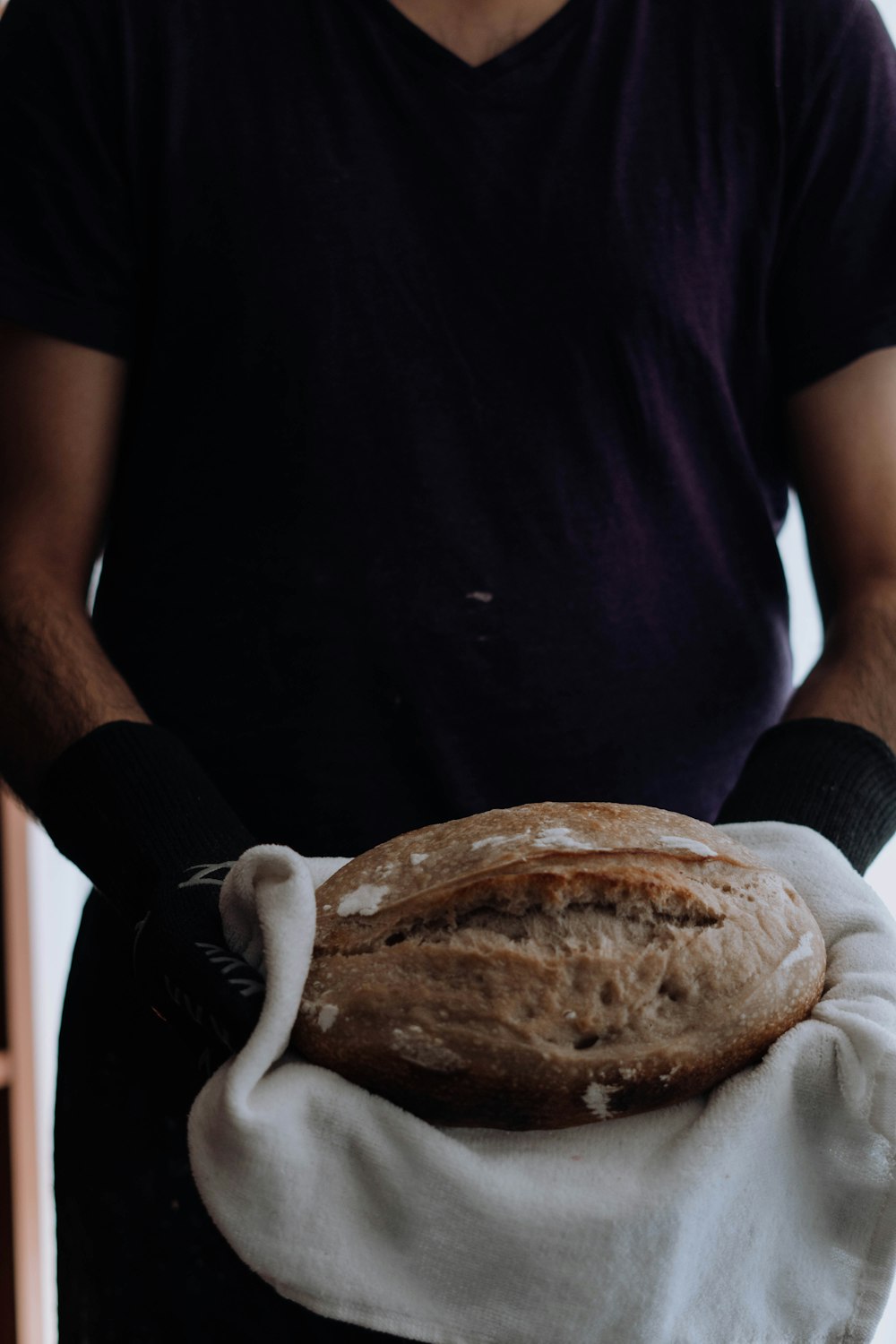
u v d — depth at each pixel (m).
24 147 1.03
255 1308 1.00
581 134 1.04
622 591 1.05
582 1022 0.76
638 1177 0.75
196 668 1.05
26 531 1.04
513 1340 0.74
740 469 1.09
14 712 0.98
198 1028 0.80
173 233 1.03
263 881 0.80
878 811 0.94
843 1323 0.78
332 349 1.02
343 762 1.04
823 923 0.84
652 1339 0.74
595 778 1.05
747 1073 0.77
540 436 1.04
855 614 1.03
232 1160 0.74
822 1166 0.77
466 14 1.04
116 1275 1.02
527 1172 0.75
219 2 1.03
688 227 1.05
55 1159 1.06
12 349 1.05
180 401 1.05
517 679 1.04
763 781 0.95
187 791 0.92
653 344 1.04
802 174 1.06
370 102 1.04
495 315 1.03
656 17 1.06
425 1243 0.74
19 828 2.15
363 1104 0.75
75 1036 1.06
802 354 1.08
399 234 1.03
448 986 0.77
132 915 0.88
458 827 0.83
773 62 1.05
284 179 1.03
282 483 1.03
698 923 0.80
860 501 1.06
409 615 1.03
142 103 1.03
